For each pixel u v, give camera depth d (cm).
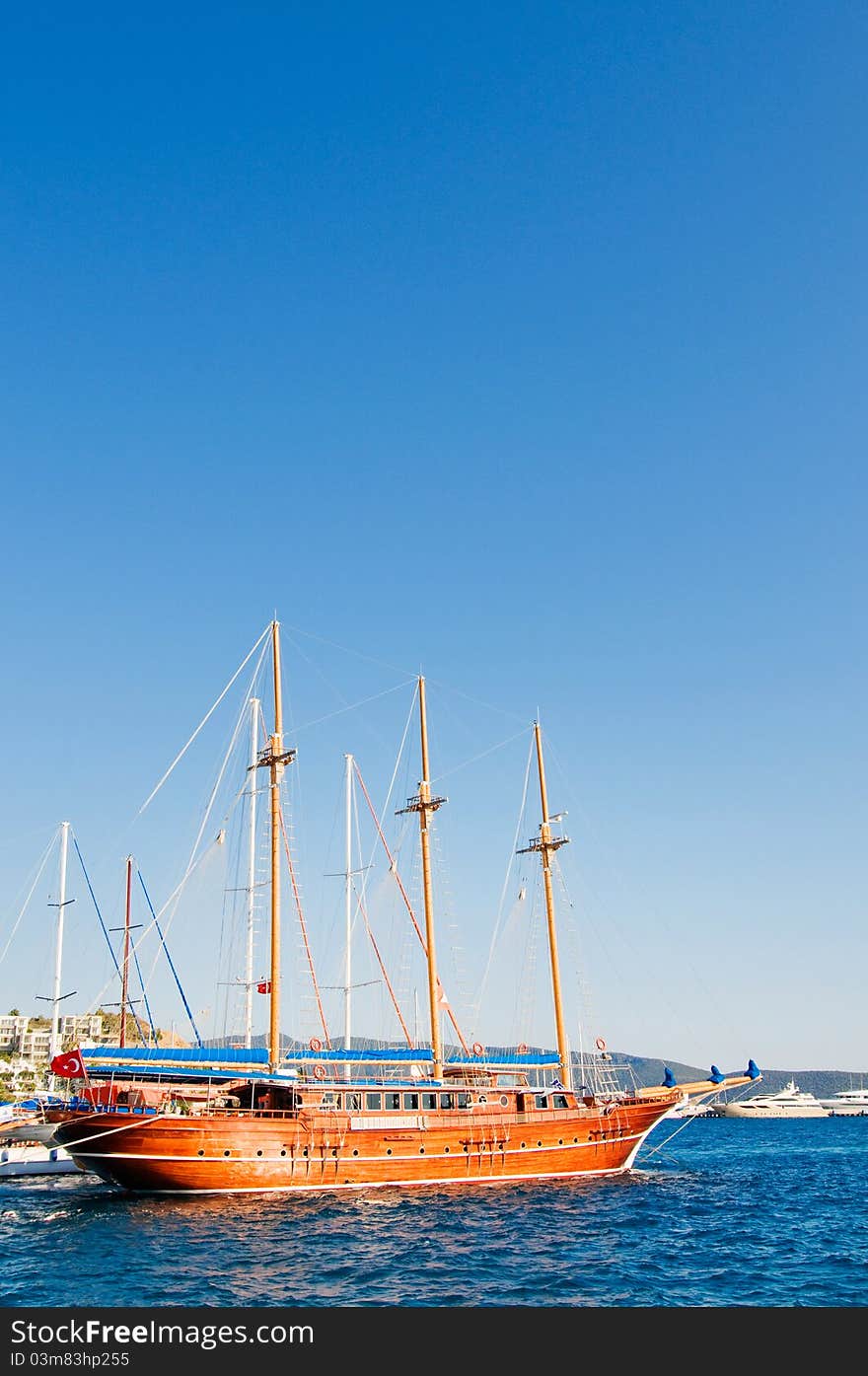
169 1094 6688
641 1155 13850
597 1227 5878
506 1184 7188
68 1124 6341
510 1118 7344
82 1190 7288
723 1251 5288
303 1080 6969
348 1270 4616
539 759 9681
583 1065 8769
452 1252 5053
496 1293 4284
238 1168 6347
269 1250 5012
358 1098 6850
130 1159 6253
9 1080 18950
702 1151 14938
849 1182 9125
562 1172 7581
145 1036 9519
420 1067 7881
